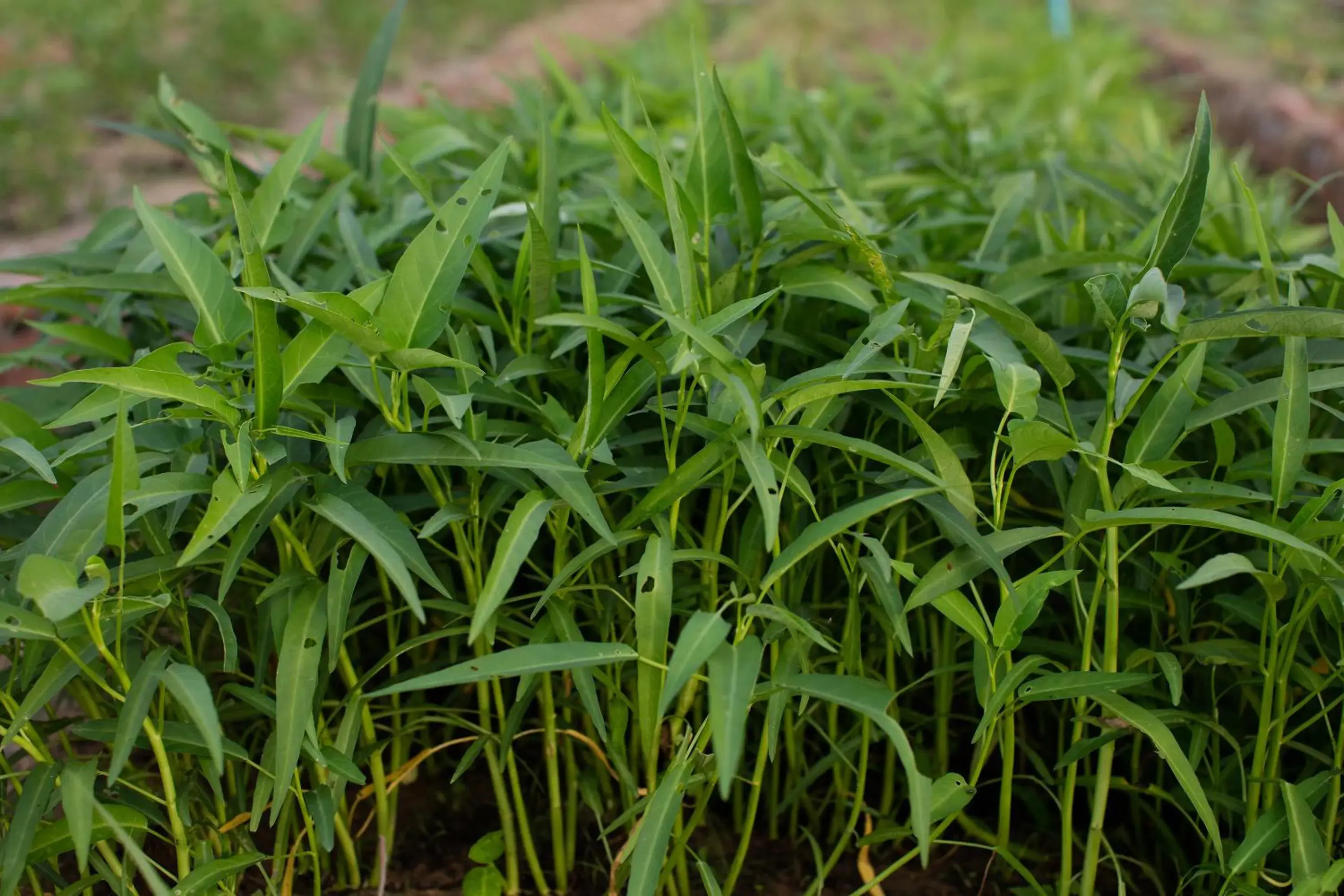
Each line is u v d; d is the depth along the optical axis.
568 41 4.14
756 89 3.85
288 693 1.23
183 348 1.26
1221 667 1.65
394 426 1.31
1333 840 1.47
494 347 1.72
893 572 1.53
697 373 1.25
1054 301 1.86
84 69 7.25
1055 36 6.05
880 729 1.62
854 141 3.14
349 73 8.22
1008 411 1.25
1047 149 3.17
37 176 5.48
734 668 1.10
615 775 1.64
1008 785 1.48
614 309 1.64
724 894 1.51
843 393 1.39
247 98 7.46
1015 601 1.24
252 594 1.66
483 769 1.87
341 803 1.58
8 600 1.23
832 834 1.73
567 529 1.45
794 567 1.57
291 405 1.31
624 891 1.61
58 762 1.24
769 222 1.76
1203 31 7.46
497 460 1.24
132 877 1.39
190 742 1.27
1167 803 1.74
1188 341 1.23
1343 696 1.41
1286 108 5.01
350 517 1.19
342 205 1.80
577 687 1.53
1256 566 1.42
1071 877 1.54
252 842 1.64
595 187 2.35
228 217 2.10
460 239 1.24
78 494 1.24
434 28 9.14
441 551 1.66
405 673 1.60
